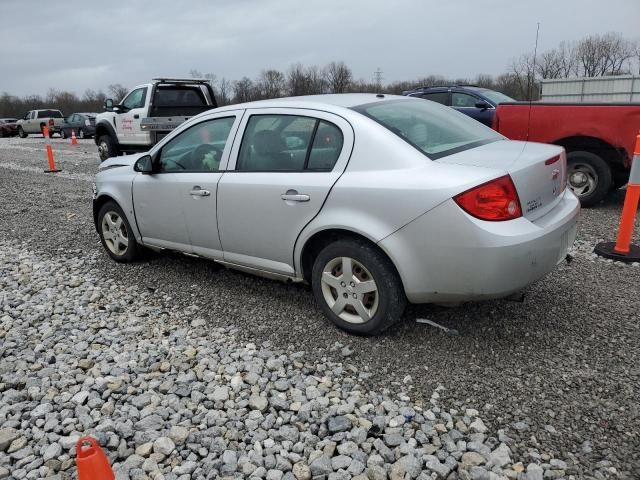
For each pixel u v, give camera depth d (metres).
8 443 2.70
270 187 3.77
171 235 4.72
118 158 5.75
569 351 3.36
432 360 3.32
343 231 3.46
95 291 4.72
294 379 3.17
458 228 3.00
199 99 14.02
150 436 2.69
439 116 4.02
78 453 1.84
